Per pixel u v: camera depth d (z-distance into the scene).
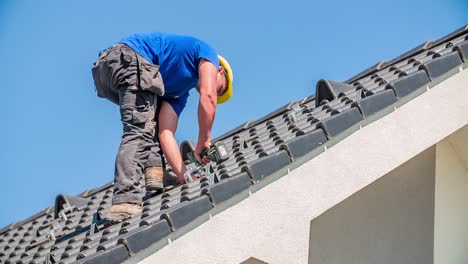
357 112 7.27
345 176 7.04
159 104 8.95
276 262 6.56
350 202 8.32
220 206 6.52
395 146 7.30
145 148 8.39
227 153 8.59
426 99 7.54
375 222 8.38
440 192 8.35
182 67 8.63
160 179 8.54
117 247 6.31
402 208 8.38
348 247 8.36
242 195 6.61
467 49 7.83
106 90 8.69
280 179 6.79
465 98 7.66
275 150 7.35
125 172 8.18
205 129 8.48
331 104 8.89
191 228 6.37
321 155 7.01
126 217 8.04
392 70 9.50
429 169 8.36
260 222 6.60
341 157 7.08
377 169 7.19
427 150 8.35
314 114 8.82
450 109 7.59
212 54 8.62
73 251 7.71
